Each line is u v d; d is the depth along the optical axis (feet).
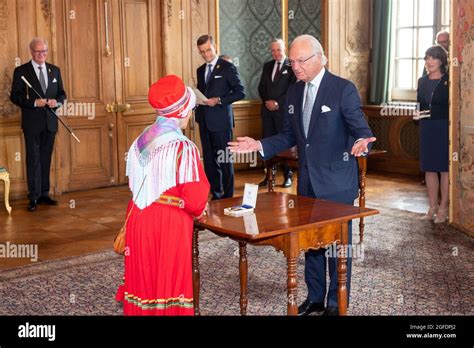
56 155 27.32
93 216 23.54
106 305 14.70
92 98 28.30
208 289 15.72
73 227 21.98
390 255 18.15
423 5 31.17
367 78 32.91
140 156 10.87
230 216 11.89
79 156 28.19
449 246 18.94
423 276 16.39
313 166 13.17
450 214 21.11
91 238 20.58
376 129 32.58
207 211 12.18
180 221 10.78
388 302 14.61
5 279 16.57
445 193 21.59
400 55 32.30
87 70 28.07
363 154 12.41
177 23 30.01
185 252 10.79
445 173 21.49
